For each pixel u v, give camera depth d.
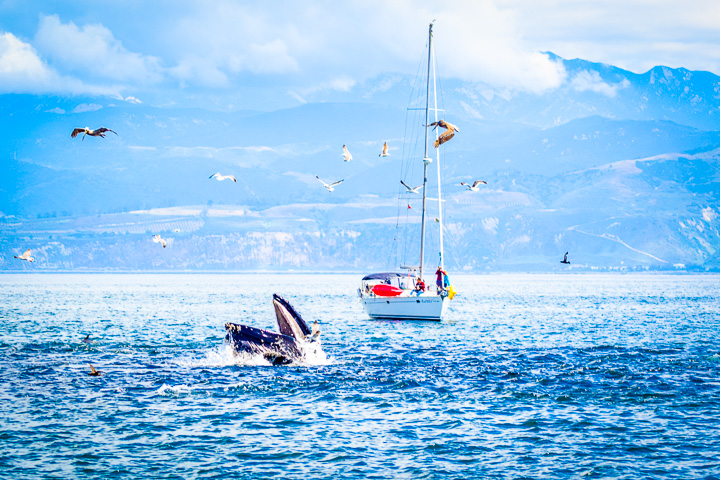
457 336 151.75
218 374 97.50
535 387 90.75
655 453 64.69
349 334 153.38
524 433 70.56
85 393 85.19
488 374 100.06
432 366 107.00
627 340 146.62
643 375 99.00
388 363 109.44
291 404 80.81
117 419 73.94
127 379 93.81
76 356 116.25
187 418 74.75
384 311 186.00
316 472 60.19
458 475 59.75
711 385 91.56
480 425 73.19
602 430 71.31
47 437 67.88
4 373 98.25
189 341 140.75
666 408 79.50
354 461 62.72
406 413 77.62
